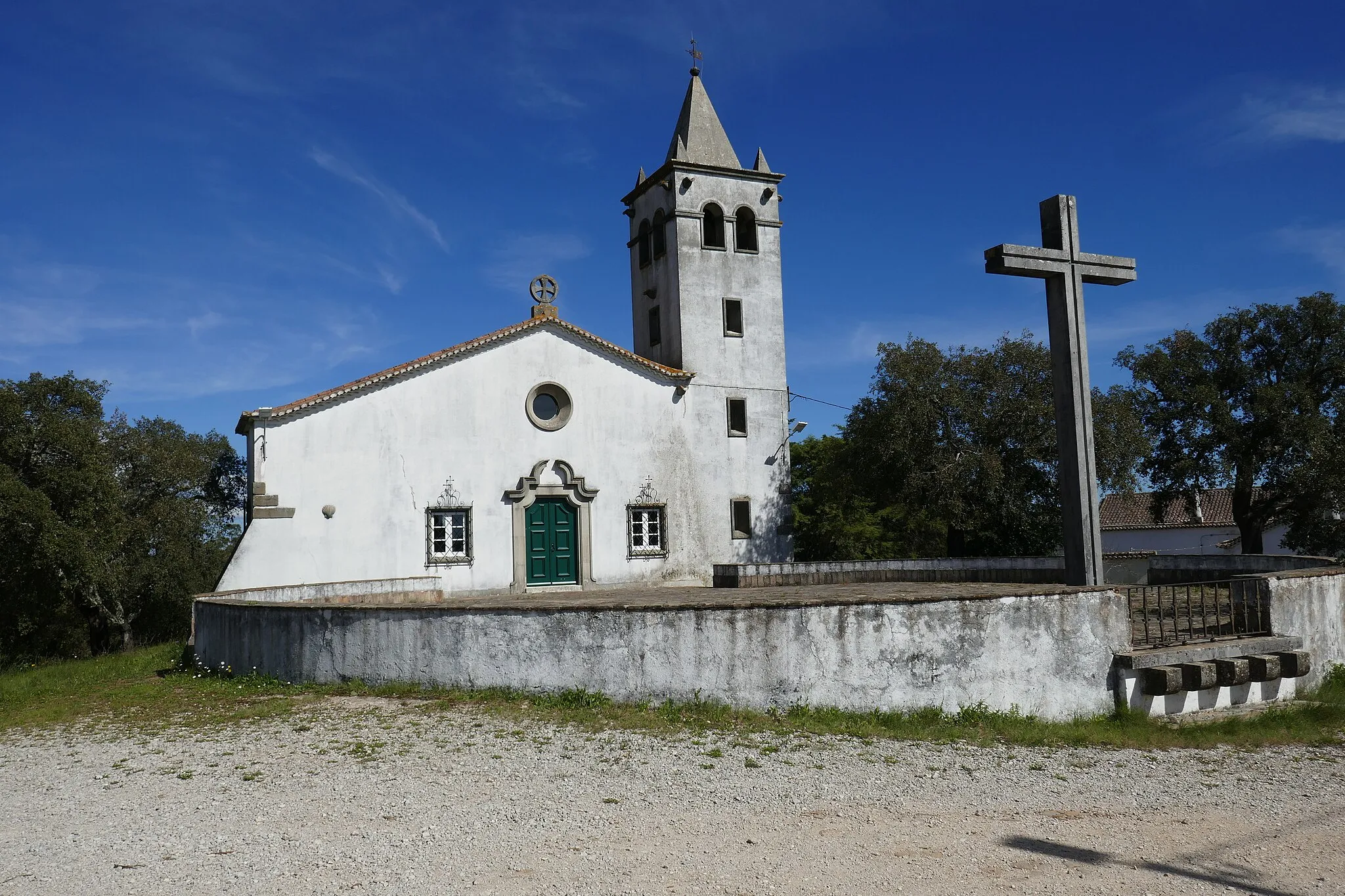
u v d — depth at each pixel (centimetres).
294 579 2344
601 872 653
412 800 822
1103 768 967
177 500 3906
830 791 853
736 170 3066
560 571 2677
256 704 1269
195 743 1073
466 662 1253
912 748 1021
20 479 3195
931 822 769
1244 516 3447
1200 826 770
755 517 2972
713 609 1174
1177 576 2097
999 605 1245
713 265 3028
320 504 2391
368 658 1323
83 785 919
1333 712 1274
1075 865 675
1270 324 3350
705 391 2953
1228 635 1411
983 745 1055
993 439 2742
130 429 3994
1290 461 3231
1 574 3183
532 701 1194
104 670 1823
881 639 1197
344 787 864
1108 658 1298
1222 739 1143
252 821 774
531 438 2666
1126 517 5212
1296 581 1452
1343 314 3262
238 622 1548
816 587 2288
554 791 846
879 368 2850
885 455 2730
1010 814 795
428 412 2539
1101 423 2652
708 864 669
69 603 3625
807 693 1171
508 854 689
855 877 647
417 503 2502
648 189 3173
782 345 3097
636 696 1181
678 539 2839
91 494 3344
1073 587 1359
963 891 626
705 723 1102
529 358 2684
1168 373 3431
